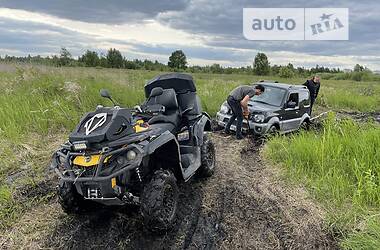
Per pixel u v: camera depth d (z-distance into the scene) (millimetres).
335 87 29719
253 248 4367
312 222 4840
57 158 4242
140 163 4035
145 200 4066
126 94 11578
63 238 4320
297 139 8016
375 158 6348
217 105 12977
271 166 6969
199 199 5410
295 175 6312
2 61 14102
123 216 4758
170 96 5582
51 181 5797
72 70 14102
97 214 4809
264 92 10500
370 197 5289
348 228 4656
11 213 4773
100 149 3938
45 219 4695
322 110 16484
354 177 6035
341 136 7863
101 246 4199
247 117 9234
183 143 5660
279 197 5562
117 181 3969
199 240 4430
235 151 8039
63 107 9164
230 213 5059
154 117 5219
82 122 4207
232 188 5809
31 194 5363
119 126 4078
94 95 10656
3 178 5883
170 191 4402
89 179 3812
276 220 4902
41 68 12711
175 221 4586
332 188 5629
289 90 10281
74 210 4531
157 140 4289
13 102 9219
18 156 6688
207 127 6406
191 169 5289
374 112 16875
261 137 9312
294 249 4391
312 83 12891
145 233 4445
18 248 4137
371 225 4387
